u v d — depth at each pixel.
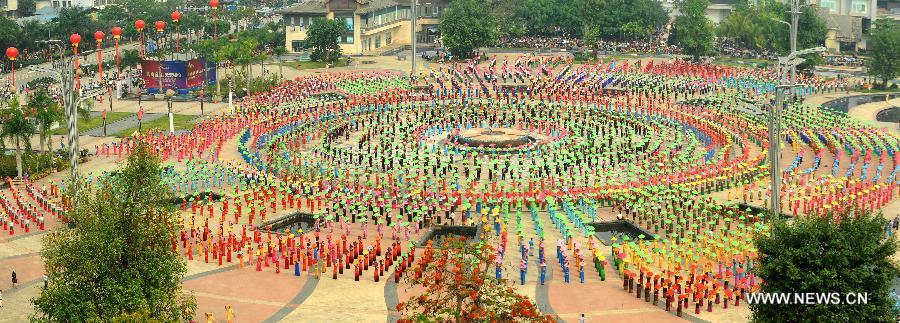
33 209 138.62
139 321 82.94
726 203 148.62
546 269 119.94
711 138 194.00
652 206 140.88
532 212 142.50
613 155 180.50
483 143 187.00
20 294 110.00
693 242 127.94
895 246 90.88
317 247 121.25
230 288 112.94
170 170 160.50
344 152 178.62
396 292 112.06
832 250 89.69
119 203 90.00
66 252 88.69
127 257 88.94
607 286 114.25
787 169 165.25
